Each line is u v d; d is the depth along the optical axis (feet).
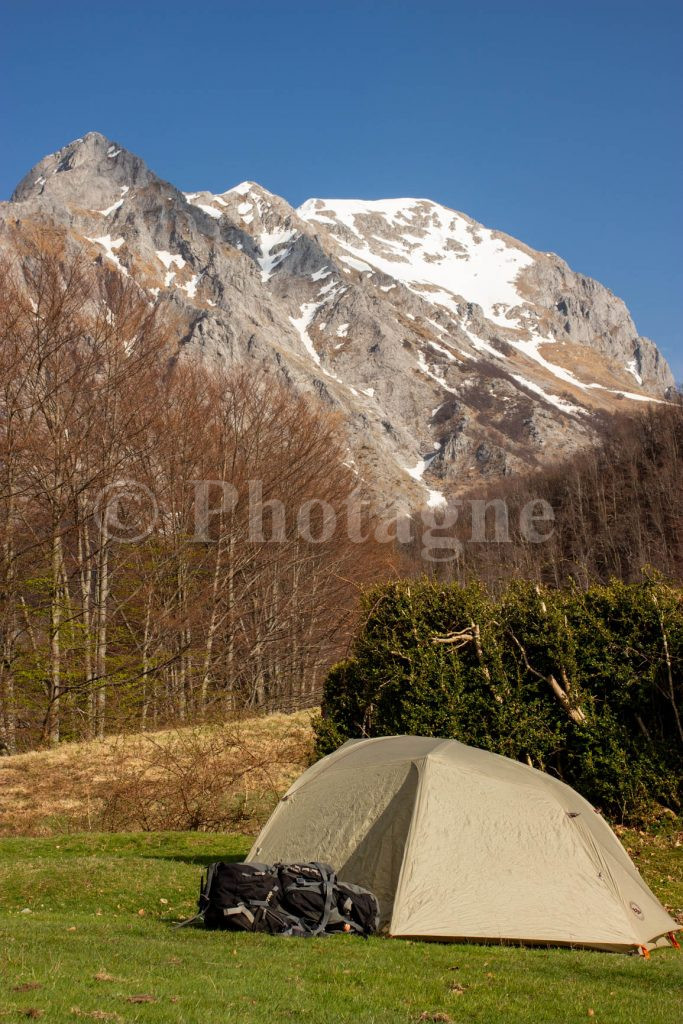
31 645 106.63
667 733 50.90
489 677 52.49
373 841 31.60
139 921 32.27
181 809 58.44
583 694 51.90
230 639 130.72
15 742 104.53
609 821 50.26
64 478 106.42
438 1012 20.95
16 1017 17.30
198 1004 19.63
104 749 83.15
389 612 55.88
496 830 31.04
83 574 111.34
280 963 24.62
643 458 283.59
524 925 29.09
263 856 33.22
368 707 56.34
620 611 53.26
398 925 29.07
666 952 29.55
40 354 107.24
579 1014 21.26
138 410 116.67
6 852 49.73
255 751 74.64
